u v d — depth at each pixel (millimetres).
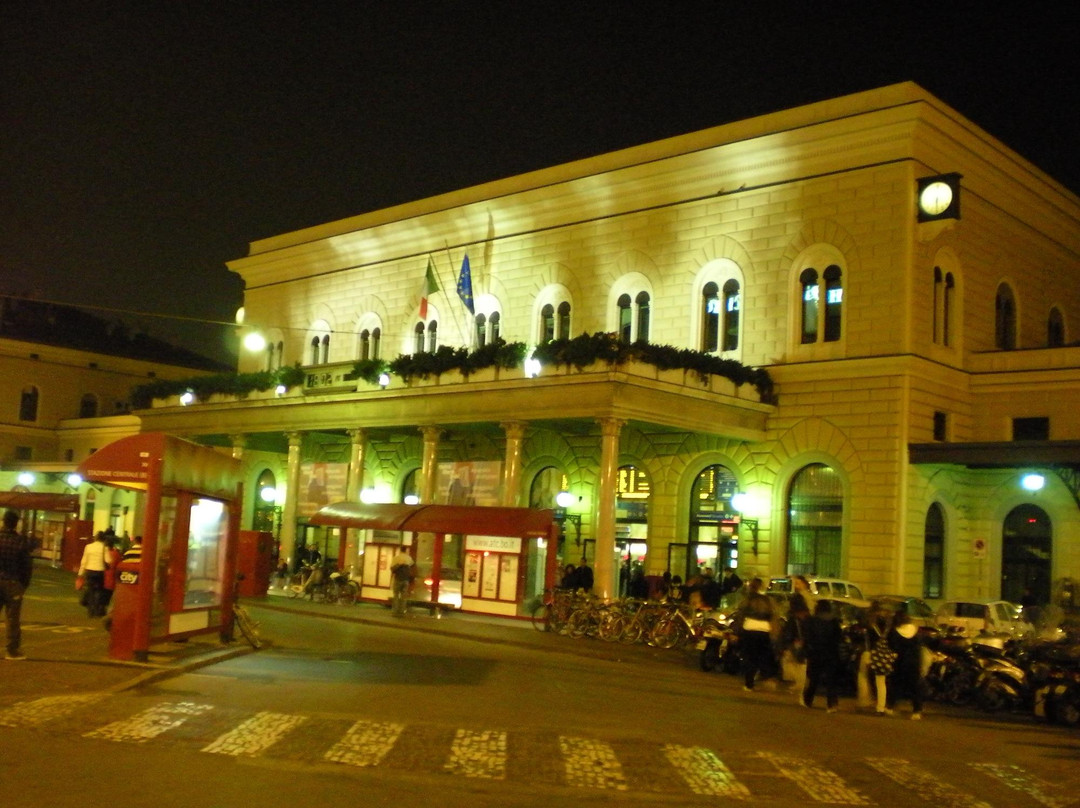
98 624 26078
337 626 31203
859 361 34844
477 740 14445
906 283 34375
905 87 34750
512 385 35688
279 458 53750
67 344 74062
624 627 29875
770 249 37562
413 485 47344
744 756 14633
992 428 36469
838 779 13547
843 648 22359
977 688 21953
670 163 40000
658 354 34094
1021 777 14367
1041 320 41000
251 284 57438
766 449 36812
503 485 36281
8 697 15523
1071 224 42656
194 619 22016
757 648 22469
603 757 13891
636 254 41188
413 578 36000
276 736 13898
